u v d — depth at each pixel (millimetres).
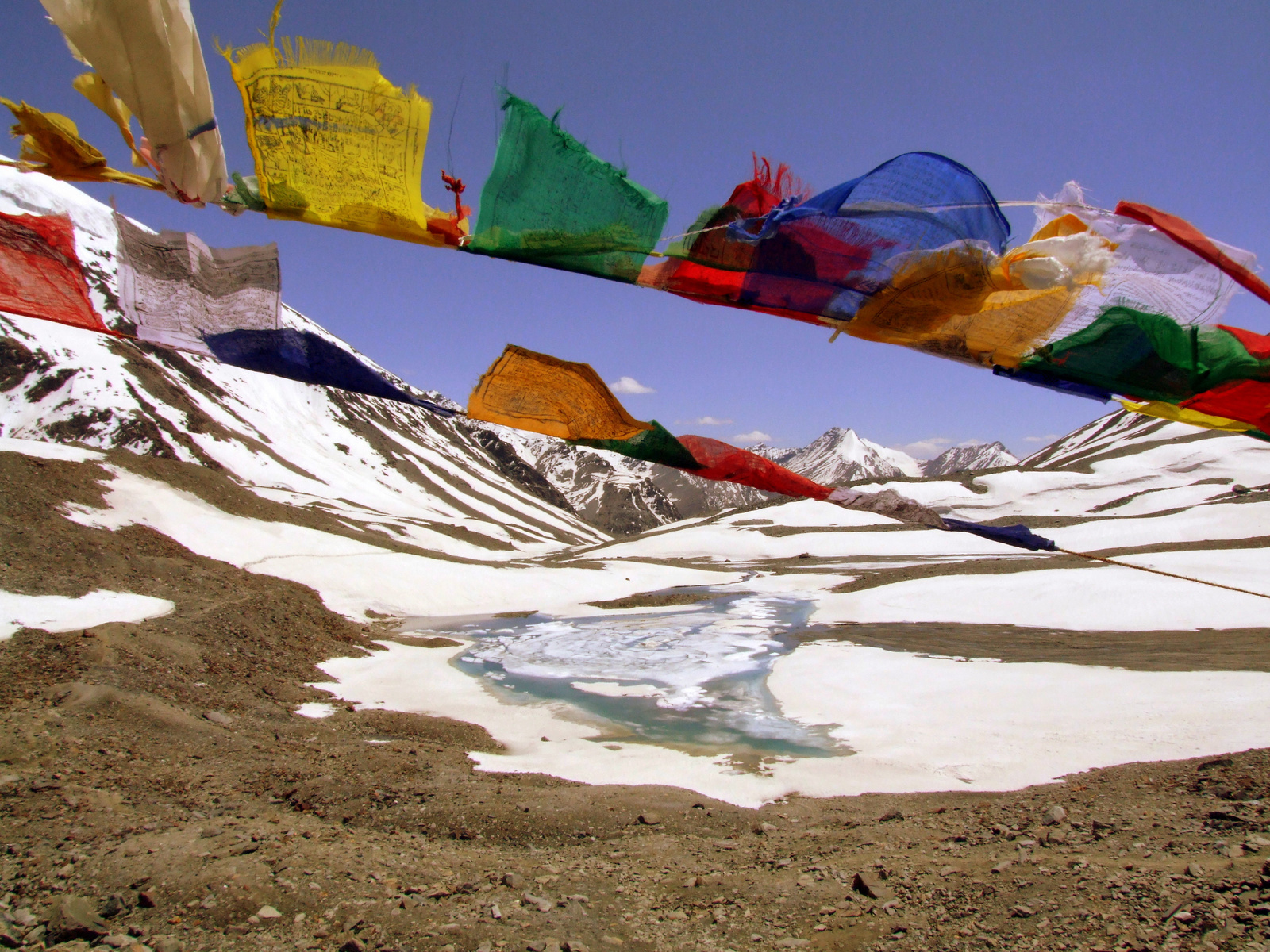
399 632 31141
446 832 9109
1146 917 5047
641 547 69875
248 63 2973
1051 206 3635
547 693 19984
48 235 3602
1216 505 52438
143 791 9383
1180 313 3818
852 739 14891
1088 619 27719
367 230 3309
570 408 4277
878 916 5973
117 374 92062
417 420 167250
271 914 6074
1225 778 8492
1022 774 11586
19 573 20562
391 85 3055
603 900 6734
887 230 3473
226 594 25219
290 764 11602
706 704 18562
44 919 5801
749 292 3658
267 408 117625
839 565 54719
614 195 3283
